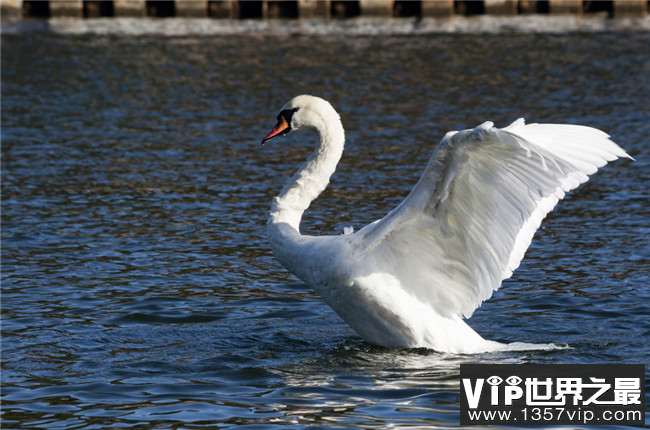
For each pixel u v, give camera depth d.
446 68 36.25
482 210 9.04
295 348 10.21
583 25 46.69
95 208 17.50
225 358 9.86
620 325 10.92
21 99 30.61
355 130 25.36
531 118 26.80
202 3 49.69
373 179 19.66
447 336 9.80
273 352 10.07
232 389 8.87
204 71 36.03
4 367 9.63
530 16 50.09
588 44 41.03
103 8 50.12
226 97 31.06
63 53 39.84
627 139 23.62
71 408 8.43
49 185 19.31
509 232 9.02
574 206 17.59
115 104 29.88
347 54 39.56
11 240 15.30
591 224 16.22
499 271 9.38
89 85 33.31
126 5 49.72
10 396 8.76
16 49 40.72
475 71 35.56
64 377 9.31
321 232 15.57
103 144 23.75
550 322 11.13
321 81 33.91
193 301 12.23
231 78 34.59
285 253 9.91
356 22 48.72
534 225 9.88
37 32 45.44
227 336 10.71
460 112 28.09
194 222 16.53
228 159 21.98
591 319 11.21
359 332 10.04
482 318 11.41
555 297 12.17
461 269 9.58
